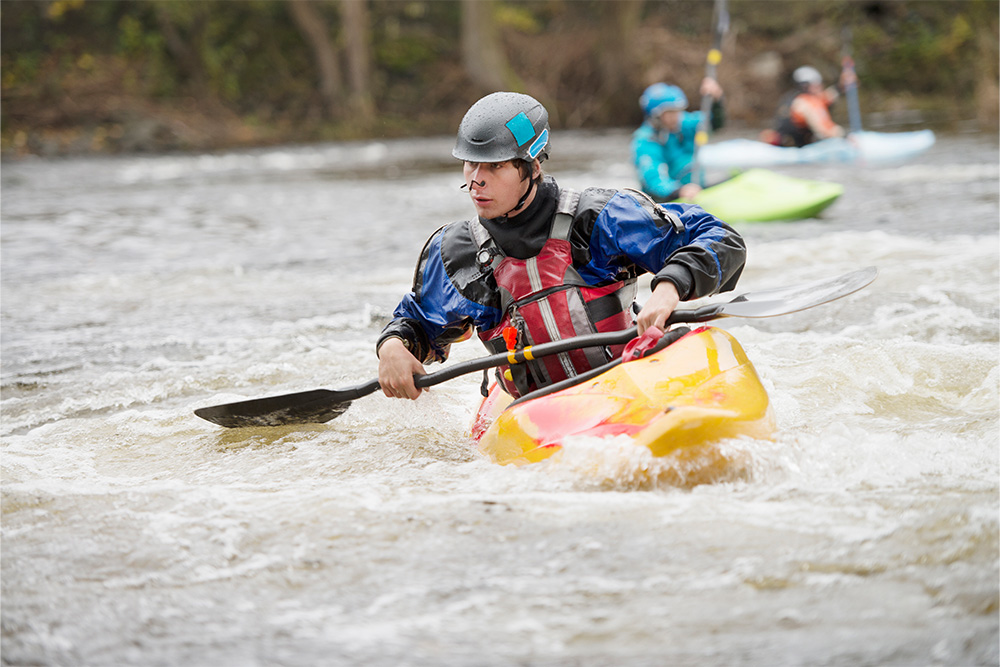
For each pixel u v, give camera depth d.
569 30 87.44
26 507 8.08
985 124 60.34
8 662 5.65
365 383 9.71
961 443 8.55
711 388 8.30
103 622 6.08
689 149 26.20
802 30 85.56
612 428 8.12
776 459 7.92
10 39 76.94
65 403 11.98
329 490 8.26
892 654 5.37
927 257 19.16
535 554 6.74
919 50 80.38
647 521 7.17
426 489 8.20
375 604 6.17
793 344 13.03
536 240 8.81
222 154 67.00
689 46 83.88
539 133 8.59
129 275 21.81
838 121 68.62
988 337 12.93
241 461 9.34
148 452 9.79
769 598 6.01
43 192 41.88
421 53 85.75
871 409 10.05
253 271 22.00
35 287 20.53
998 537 6.65
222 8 81.50
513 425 8.73
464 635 5.75
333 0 84.62
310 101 82.06
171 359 14.12
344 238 26.77
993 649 5.37
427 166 51.53
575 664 5.39
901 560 6.40
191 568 6.80
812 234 23.25
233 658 5.61
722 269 8.63
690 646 5.53
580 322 8.87
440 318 9.34
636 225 8.70
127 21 78.38
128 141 70.94
